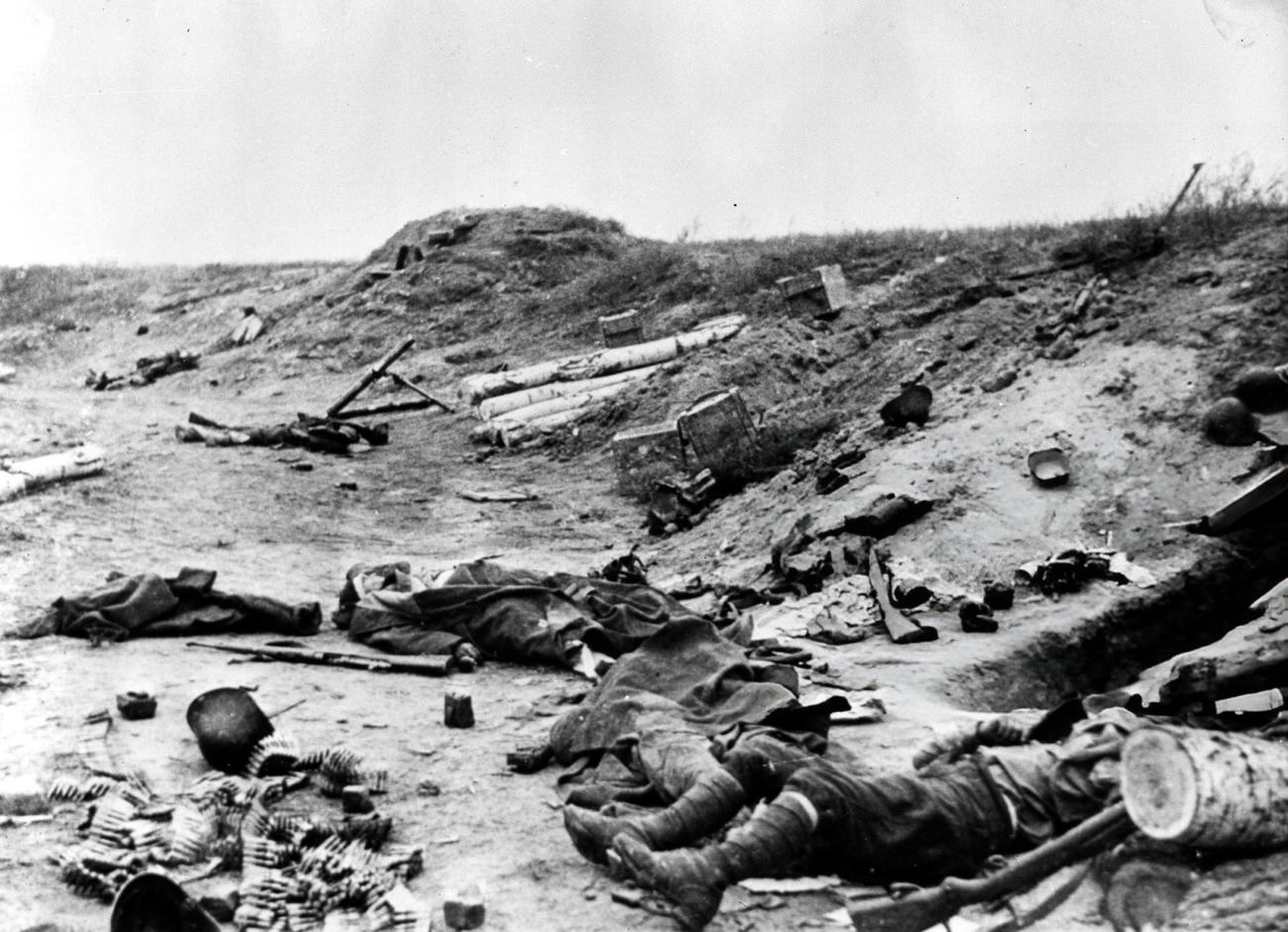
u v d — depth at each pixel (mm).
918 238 26406
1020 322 19234
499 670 9086
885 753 6887
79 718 7332
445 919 4863
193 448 20047
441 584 10094
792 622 10836
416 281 32469
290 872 5340
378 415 24375
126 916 4438
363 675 8734
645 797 5691
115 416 23547
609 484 18656
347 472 19312
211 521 15141
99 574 11805
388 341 30453
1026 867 4551
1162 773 4445
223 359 31078
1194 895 4516
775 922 4801
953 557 12289
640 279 29734
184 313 36562
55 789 6102
